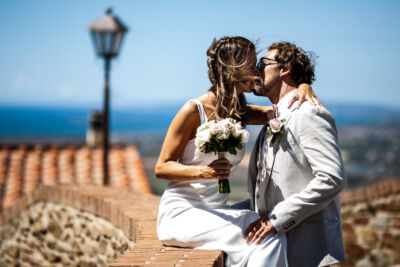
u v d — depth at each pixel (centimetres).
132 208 502
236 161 338
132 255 309
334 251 310
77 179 1191
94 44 904
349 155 7000
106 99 913
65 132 15162
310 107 304
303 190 301
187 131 329
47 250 671
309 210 299
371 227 762
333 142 299
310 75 338
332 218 317
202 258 298
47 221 672
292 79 333
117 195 594
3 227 787
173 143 328
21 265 734
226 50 325
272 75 332
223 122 314
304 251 313
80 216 597
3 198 1083
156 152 7581
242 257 312
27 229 720
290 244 316
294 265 312
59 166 1277
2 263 780
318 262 309
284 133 313
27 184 1159
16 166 1264
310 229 314
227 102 330
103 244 542
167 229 335
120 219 490
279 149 316
